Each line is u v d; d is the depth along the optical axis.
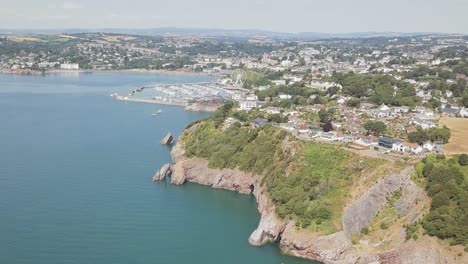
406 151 174.50
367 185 153.88
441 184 141.88
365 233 143.62
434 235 132.38
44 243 145.75
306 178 166.50
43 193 185.50
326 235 144.38
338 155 172.25
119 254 142.00
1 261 135.12
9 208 169.88
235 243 153.38
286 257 146.12
